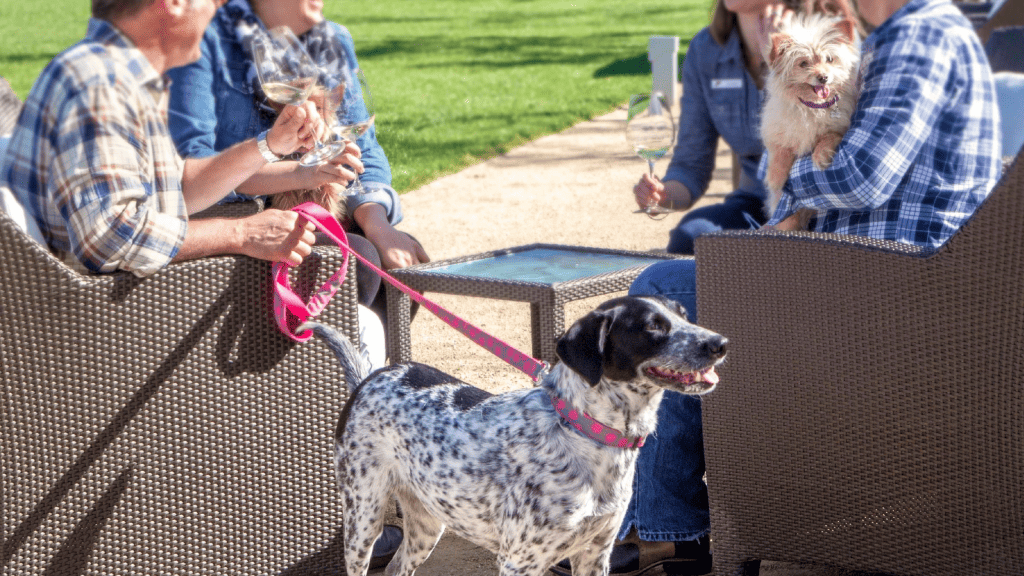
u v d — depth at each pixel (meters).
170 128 3.66
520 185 8.88
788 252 2.71
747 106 4.75
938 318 2.52
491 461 2.58
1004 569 2.59
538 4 29.50
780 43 3.45
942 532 2.66
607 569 2.71
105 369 2.51
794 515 2.88
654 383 2.44
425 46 20.67
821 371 2.73
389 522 3.53
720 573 3.03
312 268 2.73
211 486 2.71
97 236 2.35
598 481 2.50
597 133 11.34
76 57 2.35
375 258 3.77
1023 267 2.36
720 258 2.82
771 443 2.86
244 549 2.80
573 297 3.25
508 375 4.80
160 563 2.69
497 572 3.22
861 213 2.99
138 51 2.42
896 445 2.66
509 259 3.83
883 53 2.92
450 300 6.06
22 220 2.68
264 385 2.73
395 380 2.82
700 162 4.99
